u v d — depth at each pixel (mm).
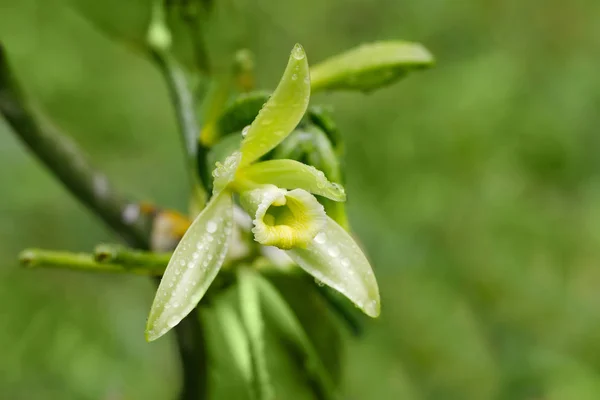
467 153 1528
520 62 1651
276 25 1684
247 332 612
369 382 1287
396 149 1516
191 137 642
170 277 553
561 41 1733
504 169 1527
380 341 1323
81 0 695
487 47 1688
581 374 1205
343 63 636
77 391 1169
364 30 1737
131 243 647
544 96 1622
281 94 559
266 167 572
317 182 569
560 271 1479
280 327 634
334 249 574
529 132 1549
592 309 1414
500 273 1453
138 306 1287
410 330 1348
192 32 696
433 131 1525
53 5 1521
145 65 1610
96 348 1222
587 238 1508
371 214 1414
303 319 642
